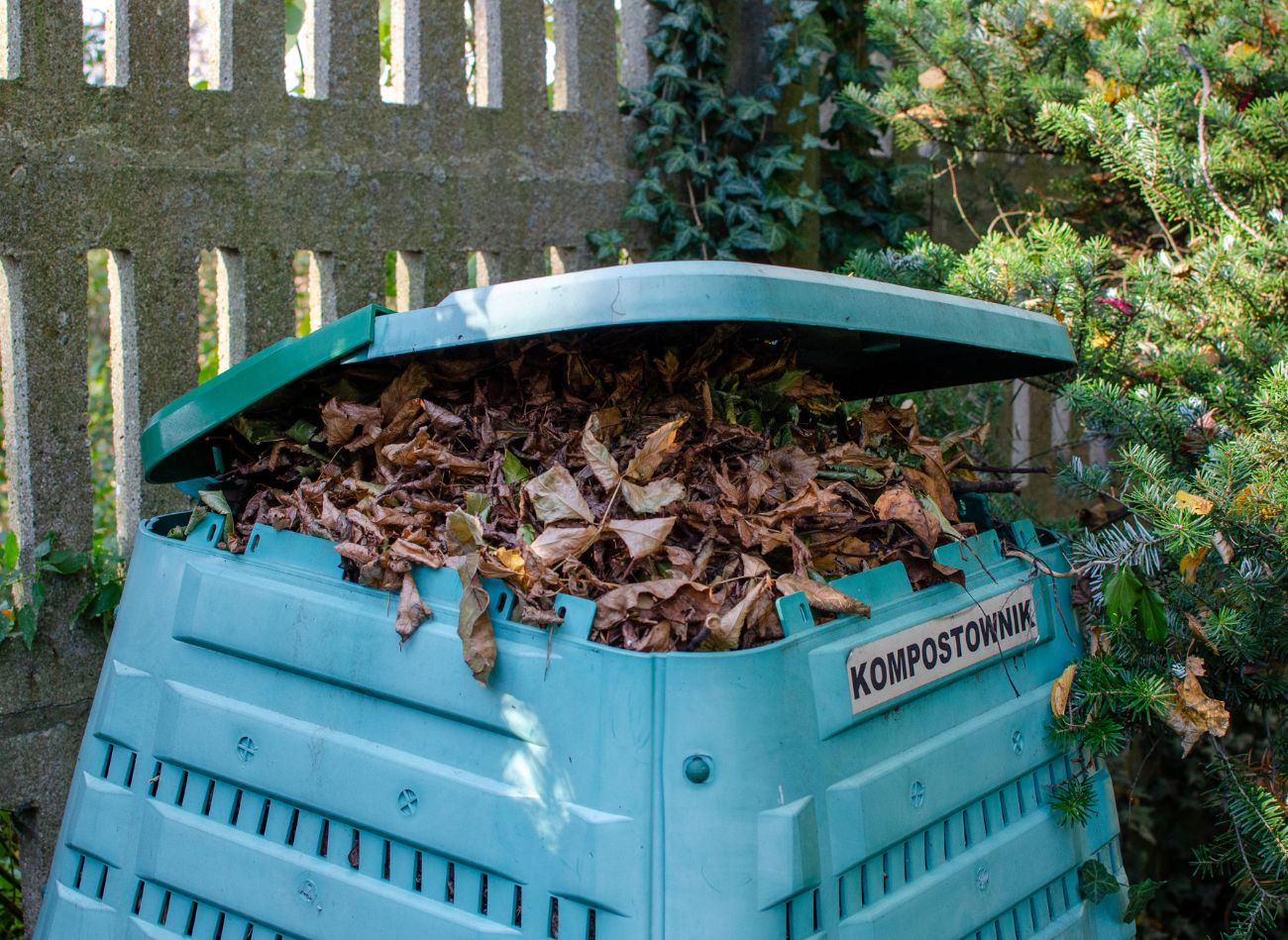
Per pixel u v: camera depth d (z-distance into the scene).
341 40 3.26
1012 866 2.04
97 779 2.12
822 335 2.25
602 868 1.62
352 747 1.84
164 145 2.92
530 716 1.68
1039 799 2.16
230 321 3.11
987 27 3.64
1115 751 2.16
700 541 1.90
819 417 2.34
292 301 3.20
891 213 4.54
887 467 2.20
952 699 1.97
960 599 2.01
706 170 4.12
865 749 1.78
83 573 2.80
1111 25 3.71
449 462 2.01
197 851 1.98
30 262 2.70
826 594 1.76
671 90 4.06
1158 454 2.61
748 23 4.29
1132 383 2.93
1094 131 3.23
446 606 1.77
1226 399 2.67
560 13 3.84
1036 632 2.17
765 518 1.93
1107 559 2.31
